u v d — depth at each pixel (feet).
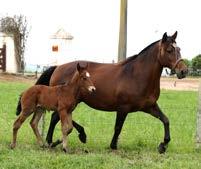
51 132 42.65
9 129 51.19
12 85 109.91
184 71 39.37
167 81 144.77
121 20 65.00
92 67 42.50
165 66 40.24
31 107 40.27
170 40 39.86
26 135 47.34
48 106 39.93
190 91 111.75
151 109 40.86
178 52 39.70
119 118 40.88
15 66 153.07
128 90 40.14
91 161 35.58
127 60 41.19
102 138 47.26
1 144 42.45
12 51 151.33
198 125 42.34
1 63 141.28
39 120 42.22
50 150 40.47
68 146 42.19
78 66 39.29
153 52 40.24
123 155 39.11
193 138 47.62
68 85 39.63
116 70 41.22
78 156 37.14
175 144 44.45
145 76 40.04
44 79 44.75
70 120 39.70
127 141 45.80
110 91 40.78
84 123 57.67
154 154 39.81
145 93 40.11
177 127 55.72
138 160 37.19
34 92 40.14
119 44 65.16
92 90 39.01
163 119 40.65
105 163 35.32
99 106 41.65
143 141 45.16
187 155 39.68
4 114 63.57
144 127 54.95
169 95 98.02
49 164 34.76
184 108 75.20
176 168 34.78
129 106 40.52
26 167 33.86
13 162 34.86
